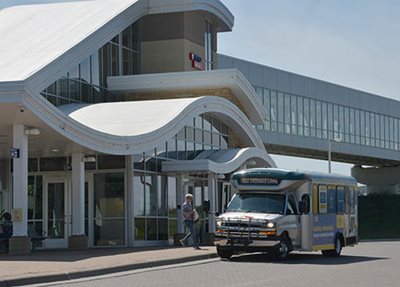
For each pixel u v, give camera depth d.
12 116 25.77
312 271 21.64
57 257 24.36
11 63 32.59
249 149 39.38
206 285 17.75
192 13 43.66
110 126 32.09
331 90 77.19
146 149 31.17
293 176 26.16
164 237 35.53
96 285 17.70
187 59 42.75
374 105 85.00
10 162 35.44
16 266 20.83
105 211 33.41
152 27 43.06
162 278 19.50
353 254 31.09
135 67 42.50
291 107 70.69
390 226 76.81
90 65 37.84
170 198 36.16
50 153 32.47
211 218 35.72
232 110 39.53
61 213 34.12
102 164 33.59
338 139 69.56
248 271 21.62
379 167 93.88
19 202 26.44
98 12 39.97
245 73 64.38
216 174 36.84
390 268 22.94
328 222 28.03
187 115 34.34
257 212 25.86
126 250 28.92
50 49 34.47
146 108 34.31
